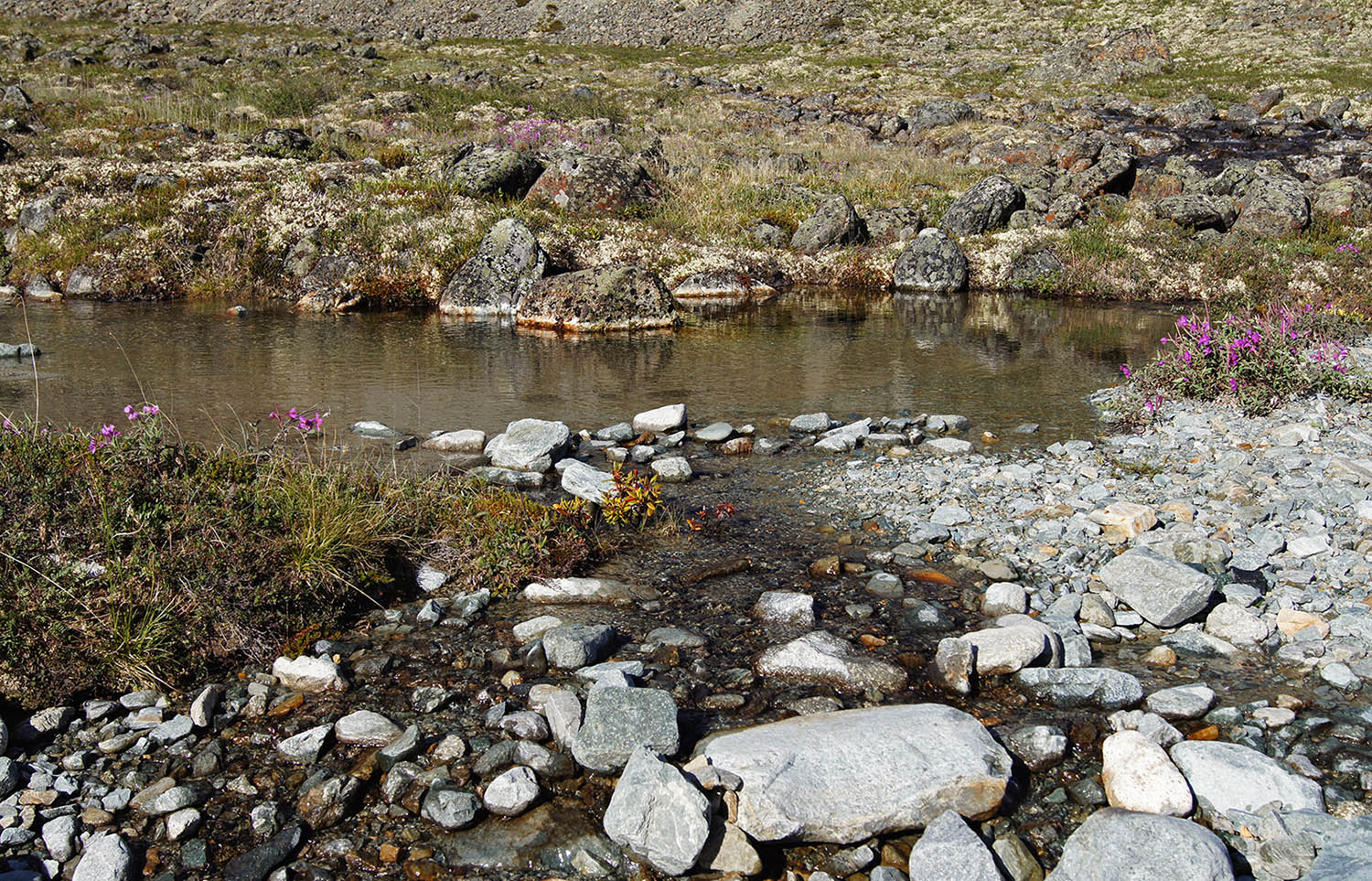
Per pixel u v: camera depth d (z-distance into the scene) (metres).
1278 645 5.00
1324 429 8.64
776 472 8.19
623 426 9.19
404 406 10.22
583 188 21.86
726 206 22.88
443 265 17.86
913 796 3.63
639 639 5.20
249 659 4.88
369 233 18.62
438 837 3.62
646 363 12.75
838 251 21.06
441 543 6.07
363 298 17.12
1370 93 38.00
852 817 3.55
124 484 5.29
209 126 27.19
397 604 5.57
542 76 41.50
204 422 9.25
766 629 5.29
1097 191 24.20
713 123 33.19
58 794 3.78
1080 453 8.45
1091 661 4.93
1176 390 10.29
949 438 8.91
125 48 41.19
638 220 21.59
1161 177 25.41
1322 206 22.84
